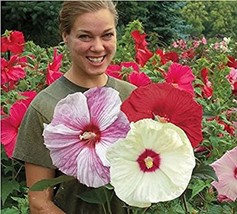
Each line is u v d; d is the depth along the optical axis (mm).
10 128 3225
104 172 1833
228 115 3480
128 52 5012
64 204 2418
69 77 2486
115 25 2387
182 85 3332
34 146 2412
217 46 8656
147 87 1934
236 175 2160
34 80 4398
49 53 5043
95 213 2389
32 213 2406
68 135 1878
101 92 1905
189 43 9281
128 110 1929
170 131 1793
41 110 2402
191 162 1794
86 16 2307
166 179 1782
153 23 13719
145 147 1803
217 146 3076
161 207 2150
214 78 4441
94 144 1873
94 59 2354
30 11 12320
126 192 1775
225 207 2641
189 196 2395
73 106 1900
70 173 1860
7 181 4078
